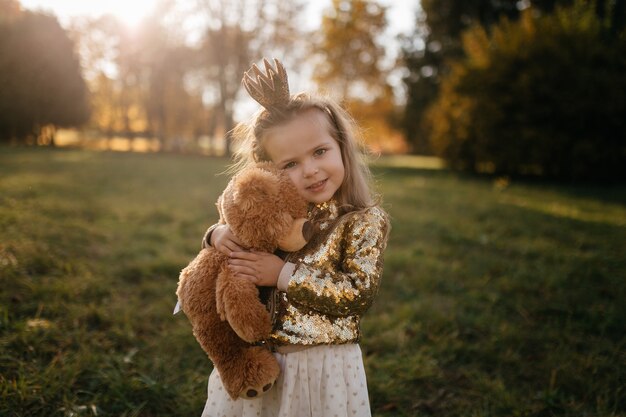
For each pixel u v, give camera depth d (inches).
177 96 1298.0
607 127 493.0
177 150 1109.7
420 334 123.0
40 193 255.0
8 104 709.9
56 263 142.4
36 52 705.6
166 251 176.6
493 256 192.7
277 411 59.6
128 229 205.8
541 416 92.7
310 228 55.6
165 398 90.4
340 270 61.0
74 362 94.9
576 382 102.3
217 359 56.1
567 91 493.0
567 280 162.9
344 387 59.2
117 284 142.3
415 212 277.9
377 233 62.1
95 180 356.2
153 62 1071.6
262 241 55.1
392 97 957.8
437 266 174.7
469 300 146.6
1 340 95.8
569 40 504.7
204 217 245.8
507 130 529.3
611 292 153.2
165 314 123.7
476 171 600.4
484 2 853.8
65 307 117.0
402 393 98.6
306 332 57.1
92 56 1010.7
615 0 658.2
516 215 277.9
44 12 734.5
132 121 1374.3
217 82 1092.5
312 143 59.5
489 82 538.6
